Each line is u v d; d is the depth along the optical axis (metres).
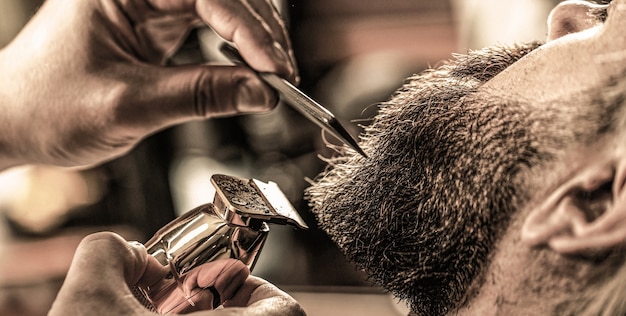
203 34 1.53
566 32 0.76
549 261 0.62
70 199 1.83
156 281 0.69
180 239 0.68
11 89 0.92
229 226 0.67
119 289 0.63
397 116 0.75
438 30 2.10
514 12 1.55
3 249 1.79
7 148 0.98
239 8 0.74
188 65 0.83
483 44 1.64
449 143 0.69
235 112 0.82
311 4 2.15
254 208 0.66
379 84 1.77
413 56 2.08
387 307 1.43
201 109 0.83
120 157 1.78
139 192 1.79
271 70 0.74
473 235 0.67
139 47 0.87
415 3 2.11
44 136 0.93
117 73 0.85
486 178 0.66
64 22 0.88
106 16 0.85
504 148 0.65
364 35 2.11
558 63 0.66
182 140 1.75
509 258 0.64
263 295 0.71
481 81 0.76
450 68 0.80
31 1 1.86
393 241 0.73
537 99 0.66
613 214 0.59
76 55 0.87
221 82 0.80
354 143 0.67
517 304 0.64
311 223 1.62
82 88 0.87
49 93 0.90
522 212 0.64
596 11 0.75
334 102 1.82
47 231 1.82
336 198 0.78
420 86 0.79
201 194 1.74
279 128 1.66
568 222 0.61
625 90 0.62
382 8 2.08
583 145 0.62
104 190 1.81
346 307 1.45
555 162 0.63
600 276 0.60
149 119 0.85
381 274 0.75
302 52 2.12
